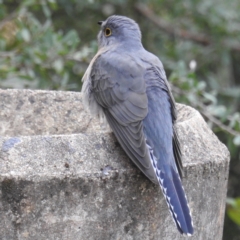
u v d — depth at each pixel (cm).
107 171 762
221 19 1728
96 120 1133
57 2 1684
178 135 852
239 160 1862
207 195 841
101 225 763
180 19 1833
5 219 731
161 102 884
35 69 1462
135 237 784
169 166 810
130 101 883
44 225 740
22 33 1412
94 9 1797
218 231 884
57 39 1421
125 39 1016
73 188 743
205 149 854
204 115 1432
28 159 744
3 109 1149
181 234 795
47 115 1148
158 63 948
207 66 1872
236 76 2039
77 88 1620
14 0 1861
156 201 790
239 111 1850
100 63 957
